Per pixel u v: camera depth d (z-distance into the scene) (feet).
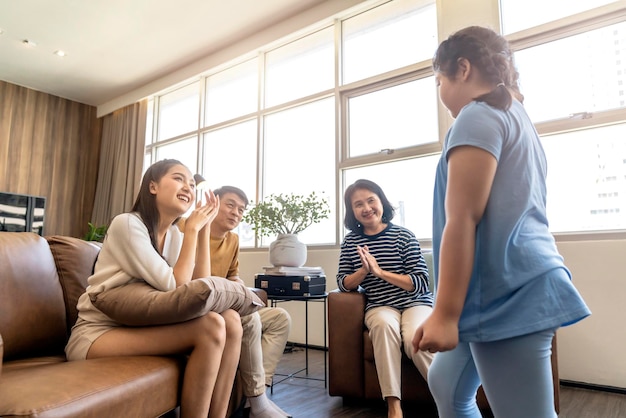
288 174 12.53
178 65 15.17
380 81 10.75
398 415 5.29
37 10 11.76
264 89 13.41
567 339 7.50
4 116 16.12
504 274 2.16
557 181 8.25
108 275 4.15
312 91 12.28
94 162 18.47
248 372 5.35
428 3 10.41
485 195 2.15
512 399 2.12
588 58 8.16
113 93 17.48
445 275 2.13
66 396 2.80
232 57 13.76
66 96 17.72
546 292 2.12
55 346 4.61
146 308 3.78
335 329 6.41
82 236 17.81
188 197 4.70
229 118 14.39
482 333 2.15
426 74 10.06
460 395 2.77
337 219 10.99
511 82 2.54
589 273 7.40
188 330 3.81
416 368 5.79
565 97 8.30
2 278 4.22
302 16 12.07
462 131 2.22
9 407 2.58
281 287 7.66
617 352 7.04
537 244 2.23
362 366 6.23
